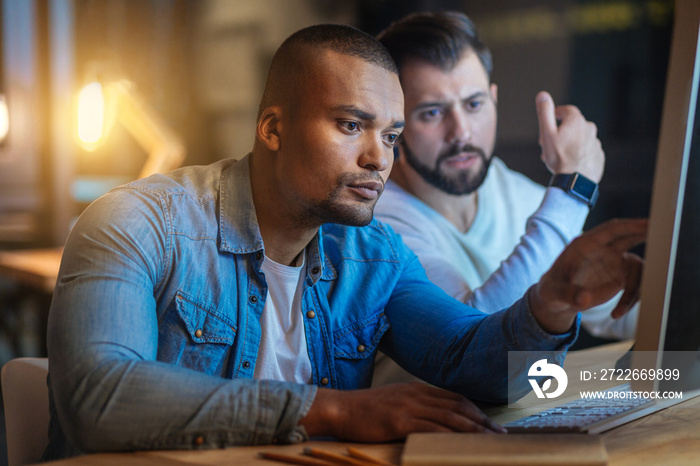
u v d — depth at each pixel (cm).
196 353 100
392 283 118
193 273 99
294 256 108
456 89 167
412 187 168
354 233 120
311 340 110
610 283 89
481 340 100
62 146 296
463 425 74
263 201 104
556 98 263
